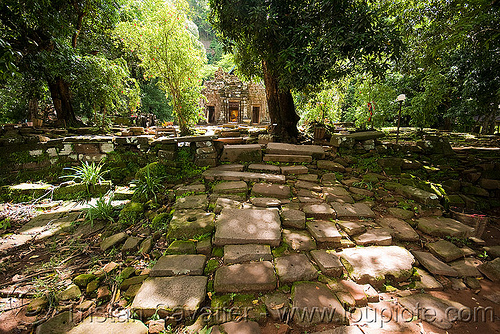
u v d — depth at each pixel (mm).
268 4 4473
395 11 5836
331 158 5238
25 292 2152
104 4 7977
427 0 5441
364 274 2217
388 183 4180
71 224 3373
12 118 12062
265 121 15570
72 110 8820
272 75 5914
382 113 10594
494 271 2334
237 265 2307
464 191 4633
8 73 3350
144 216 3447
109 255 2684
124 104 9945
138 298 1950
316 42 4340
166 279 2180
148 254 2646
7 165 4621
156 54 5246
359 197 3809
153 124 14844
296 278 2164
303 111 9688
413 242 2869
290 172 4551
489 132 12961
